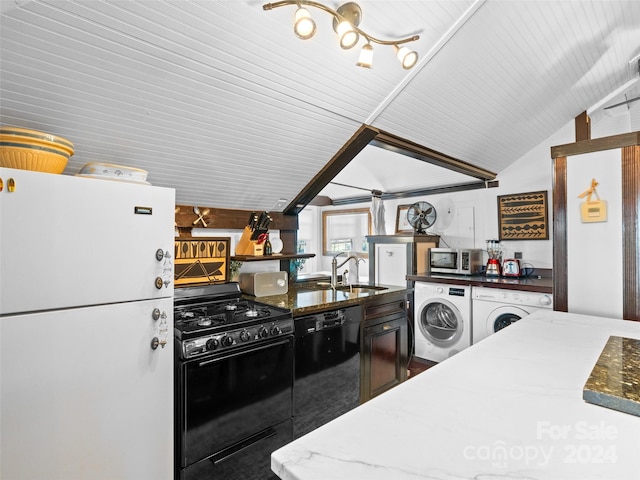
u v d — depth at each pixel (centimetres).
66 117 158
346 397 241
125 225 138
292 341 201
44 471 118
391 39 170
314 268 548
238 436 175
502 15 183
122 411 136
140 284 142
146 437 143
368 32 163
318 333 222
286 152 236
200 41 146
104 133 172
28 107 148
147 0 125
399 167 401
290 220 317
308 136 227
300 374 211
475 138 300
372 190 452
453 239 414
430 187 432
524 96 266
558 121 329
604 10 199
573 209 178
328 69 179
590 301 174
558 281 183
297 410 209
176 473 157
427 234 415
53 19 122
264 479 184
